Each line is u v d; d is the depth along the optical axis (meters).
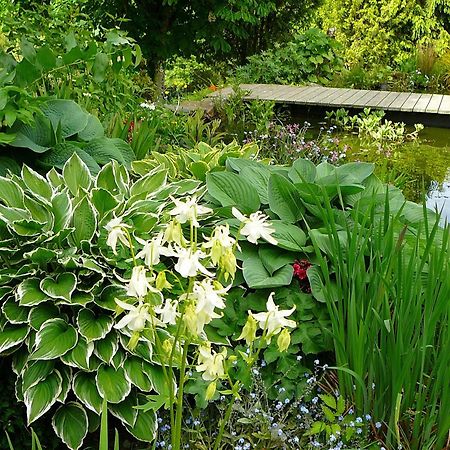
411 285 2.32
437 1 13.31
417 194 5.43
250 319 1.57
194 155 3.88
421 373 2.24
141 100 4.69
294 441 2.37
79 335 2.40
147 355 2.40
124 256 2.56
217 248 1.48
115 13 8.01
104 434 1.46
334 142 6.62
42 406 2.24
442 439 2.25
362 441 2.33
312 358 2.71
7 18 4.27
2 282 2.46
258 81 10.93
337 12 14.19
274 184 3.14
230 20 8.51
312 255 2.91
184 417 2.55
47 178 2.89
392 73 11.86
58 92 3.86
